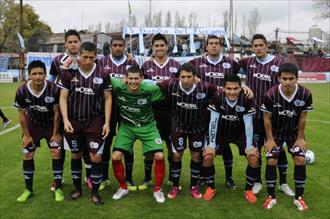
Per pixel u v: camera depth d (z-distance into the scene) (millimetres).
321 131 9742
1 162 6598
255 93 5293
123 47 5512
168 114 5234
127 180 5434
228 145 5270
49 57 24609
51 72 5414
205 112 4965
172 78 4961
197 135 4996
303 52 38062
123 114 4930
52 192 5176
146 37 25859
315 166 6488
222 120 4914
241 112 4816
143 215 4457
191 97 4793
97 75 4695
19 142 8156
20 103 4707
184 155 7273
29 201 4848
